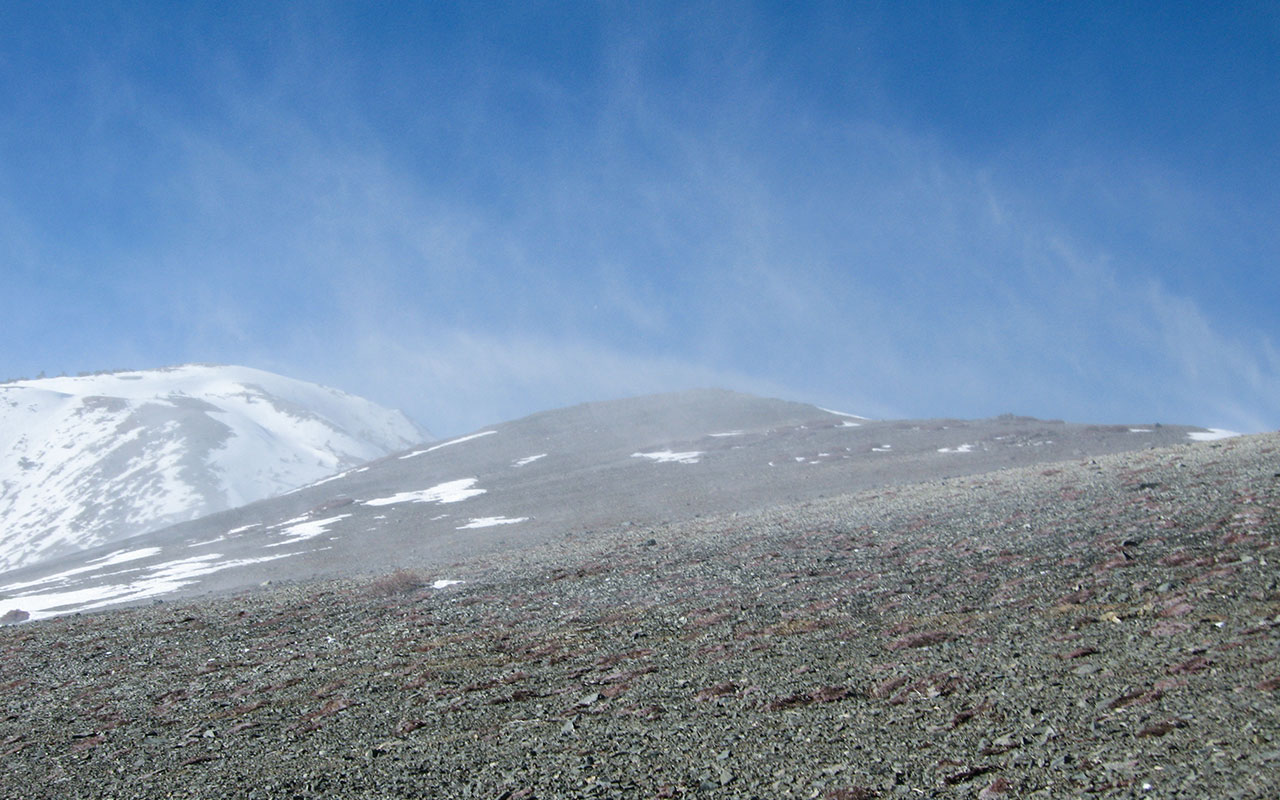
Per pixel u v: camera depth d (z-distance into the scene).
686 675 13.88
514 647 17.02
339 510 66.88
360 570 38.47
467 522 53.31
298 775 10.81
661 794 9.33
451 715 12.98
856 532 25.94
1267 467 25.45
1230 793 7.72
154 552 62.47
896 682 12.27
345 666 16.75
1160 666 11.42
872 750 9.95
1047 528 21.91
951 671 12.45
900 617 16.05
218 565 50.03
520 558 31.42
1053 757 9.14
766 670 13.67
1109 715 10.05
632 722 11.85
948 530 24.00
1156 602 14.53
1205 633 12.52
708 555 25.48
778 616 17.19
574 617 19.20
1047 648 12.99
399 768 10.76
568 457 81.06
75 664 18.95
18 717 14.92
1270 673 10.48
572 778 9.95
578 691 13.65
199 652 19.30
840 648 14.53
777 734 10.80
